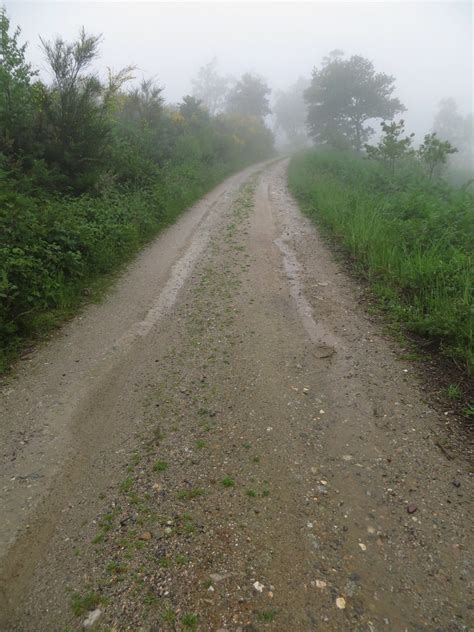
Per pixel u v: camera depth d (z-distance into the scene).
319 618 1.96
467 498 2.62
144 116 17.39
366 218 8.37
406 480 2.77
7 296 4.57
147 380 3.93
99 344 4.60
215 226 10.12
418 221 7.09
